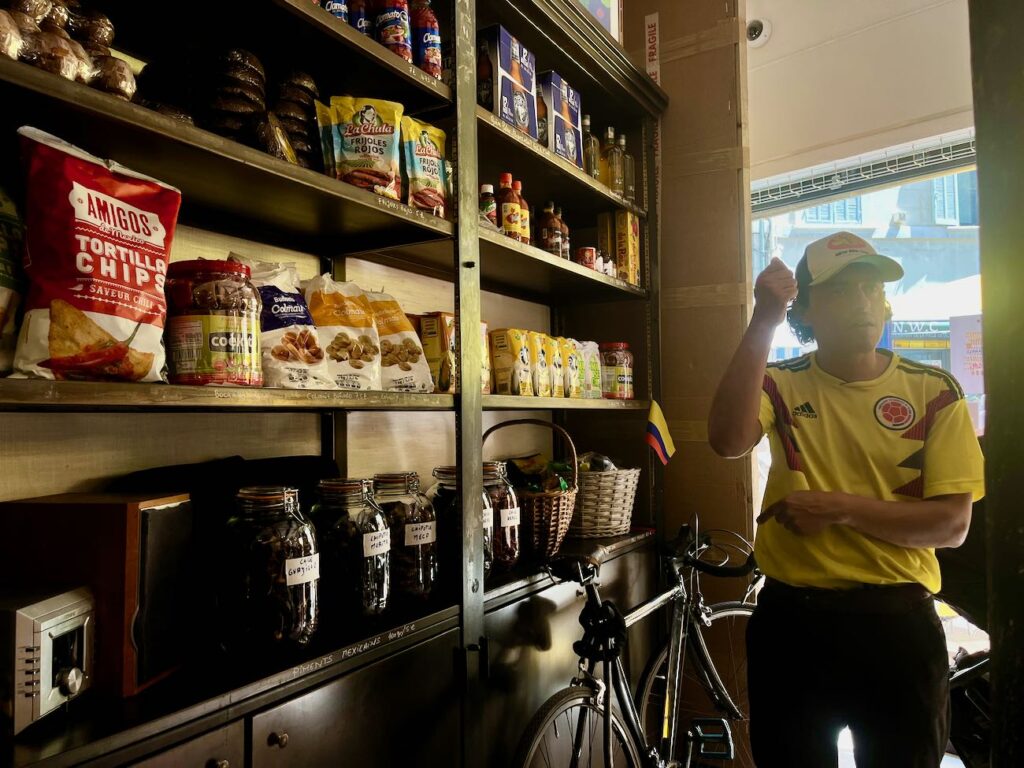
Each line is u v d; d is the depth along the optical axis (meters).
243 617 1.16
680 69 2.87
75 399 0.89
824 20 3.26
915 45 3.02
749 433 1.60
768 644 1.57
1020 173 0.47
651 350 2.81
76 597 0.98
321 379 1.36
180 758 0.98
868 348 1.53
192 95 1.23
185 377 1.10
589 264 2.44
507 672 1.74
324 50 1.46
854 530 1.47
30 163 0.90
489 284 2.54
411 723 1.41
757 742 1.59
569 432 2.97
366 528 1.38
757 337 1.58
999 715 0.48
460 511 1.62
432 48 1.63
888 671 1.42
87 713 0.96
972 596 1.96
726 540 2.71
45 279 0.89
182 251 1.48
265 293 1.33
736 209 2.74
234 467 1.41
